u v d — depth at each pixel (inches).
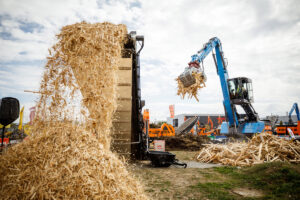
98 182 88.4
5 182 80.4
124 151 287.0
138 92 321.1
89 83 120.0
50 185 80.0
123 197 92.4
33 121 108.0
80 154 93.9
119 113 292.2
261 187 166.1
